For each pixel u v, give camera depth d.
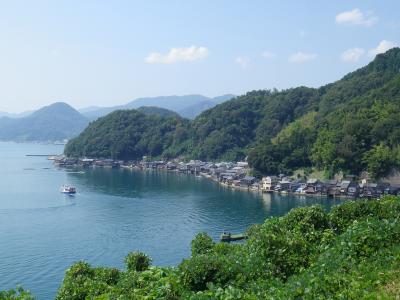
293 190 145.50
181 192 148.62
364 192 134.00
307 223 27.30
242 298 15.88
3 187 154.88
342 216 27.88
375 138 148.62
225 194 144.50
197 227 96.25
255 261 20.39
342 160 148.50
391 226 21.69
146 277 21.34
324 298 15.45
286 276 20.62
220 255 22.22
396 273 17.39
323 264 18.92
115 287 21.58
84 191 146.62
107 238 86.25
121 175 198.88
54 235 87.81
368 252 20.27
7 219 102.25
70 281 24.70
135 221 101.44
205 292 17.02
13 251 76.38
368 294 15.45
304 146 169.00
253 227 30.23
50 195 137.25
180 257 74.75
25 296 17.56
